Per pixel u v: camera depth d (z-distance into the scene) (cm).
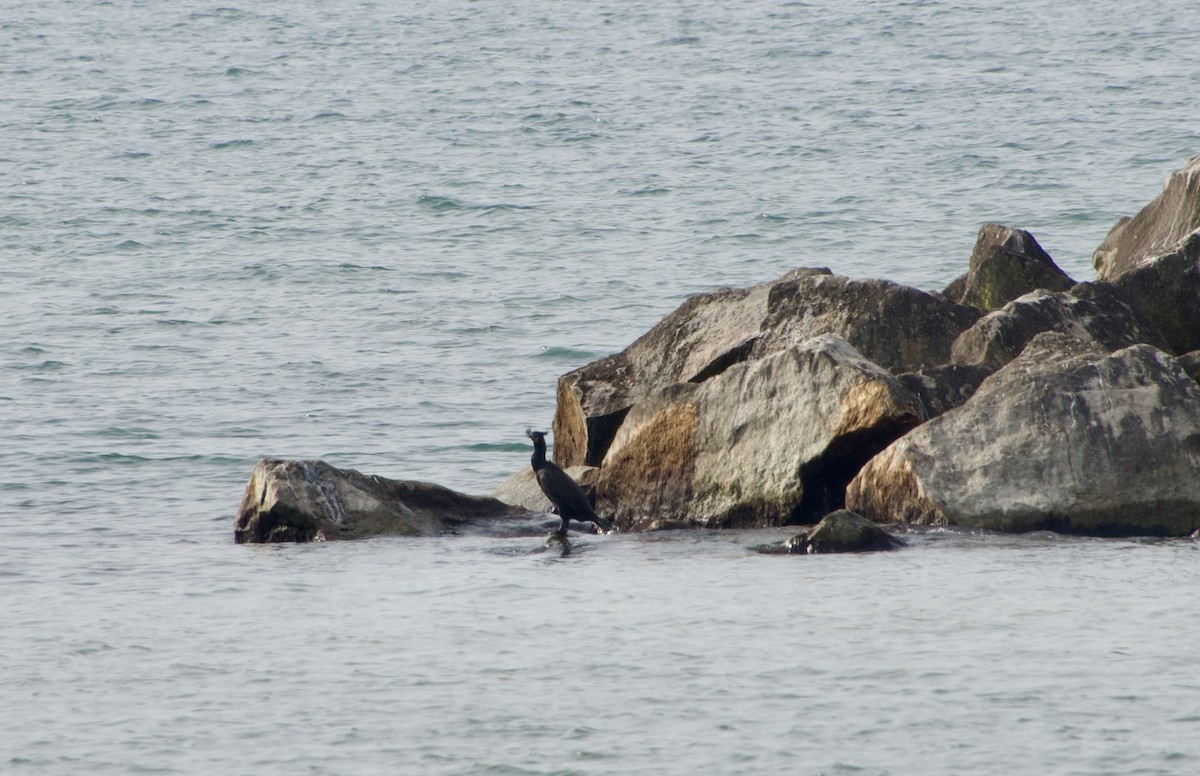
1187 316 7500
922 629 4750
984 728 3850
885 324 7394
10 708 4150
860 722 3919
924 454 6353
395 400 11000
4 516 7612
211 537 6956
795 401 6700
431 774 3650
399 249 17862
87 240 18538
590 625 4934
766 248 17038
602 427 7638
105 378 11769
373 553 6369
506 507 7288
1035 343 6725
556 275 16100
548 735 3881
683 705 4081
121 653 4688
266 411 10644
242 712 4100
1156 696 4050
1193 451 6225
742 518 6731
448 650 4669
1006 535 6162
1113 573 5469
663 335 7844
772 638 4697
